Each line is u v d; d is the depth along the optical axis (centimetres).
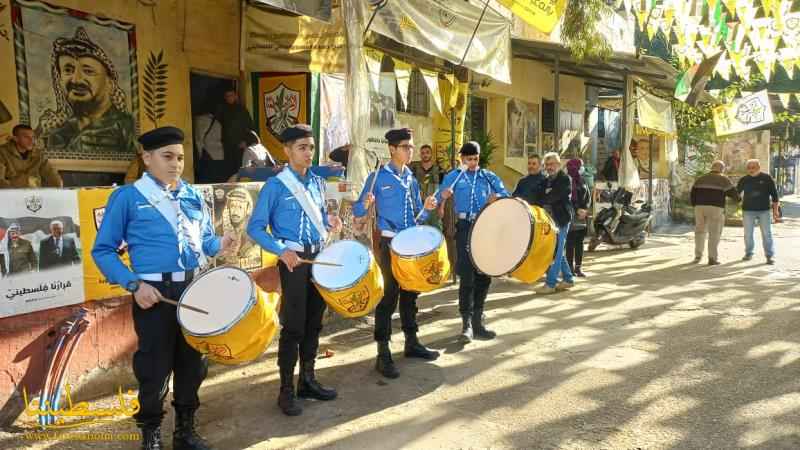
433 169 981
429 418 441
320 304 473
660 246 1397
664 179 1931
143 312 363
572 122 1705
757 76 1956
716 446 392
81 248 454
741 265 1123
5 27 610
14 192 412
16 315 416
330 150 893
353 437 412
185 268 370
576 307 782
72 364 455
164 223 363
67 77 666
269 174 669
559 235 863
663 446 392
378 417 444
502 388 498
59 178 623
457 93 1020
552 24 839
